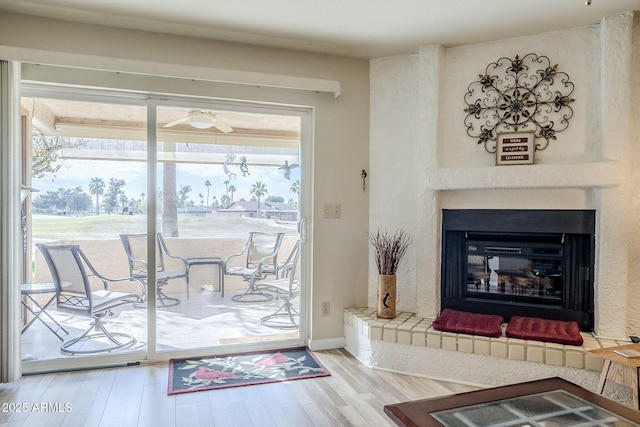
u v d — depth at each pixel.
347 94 3.33
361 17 2.64
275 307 3.30
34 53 2.51
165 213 3.03
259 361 3.02
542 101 2.88
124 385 2.59
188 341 3.09
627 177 2.59
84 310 2.87
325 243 3.29
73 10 2.54
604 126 2.62
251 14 2.59
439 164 3.10
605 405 1.52
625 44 2.55
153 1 2.42
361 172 3.37
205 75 2.87
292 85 3.06
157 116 2.99
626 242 2.59
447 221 3.14
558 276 2.91
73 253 2.85
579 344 2.45
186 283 3.08
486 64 3.03
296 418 2.21
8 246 2.55
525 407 1.50
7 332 2.57
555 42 2.84
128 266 2.96
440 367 2.74
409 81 3.27
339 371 2.86
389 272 3.10
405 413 1.45
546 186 2.73
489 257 3.11
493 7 2.50
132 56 2.80
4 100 2.50
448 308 3.15
